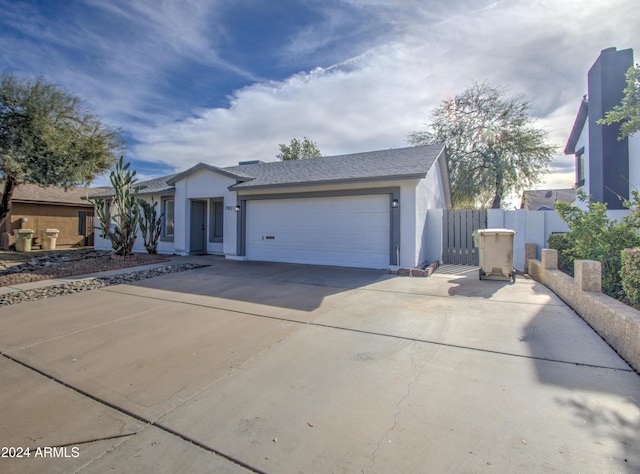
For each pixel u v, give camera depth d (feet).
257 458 7.50
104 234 43.86
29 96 41.27
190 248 46.93
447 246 38.88
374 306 19.99
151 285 26.89
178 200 47.24
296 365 12.20
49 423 8.96
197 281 28.25
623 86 33.06
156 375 11.60
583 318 16.84
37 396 10.36
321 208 37.11
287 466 7.24
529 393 9.97
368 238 34.63
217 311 19.38
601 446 7.63
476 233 29.71
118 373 11.78
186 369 12.03
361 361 12.44
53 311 19.77
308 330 15.94
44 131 41.70
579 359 12.25
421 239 34.96
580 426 8.38
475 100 79.05
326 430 8.43
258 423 8.78
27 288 26.02
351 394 10.13
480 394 9.97
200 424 8.80
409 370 11.63
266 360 12.67
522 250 34.45
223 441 8.11
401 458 7.38
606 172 33.63
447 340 14.34
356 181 32.81
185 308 20.11
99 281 28.60
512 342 13.98
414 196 31.86
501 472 6.93
